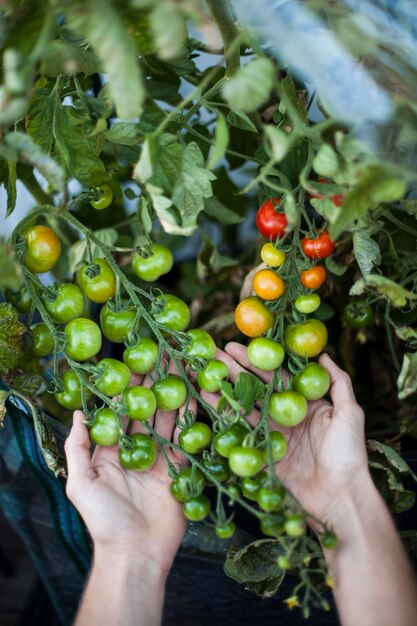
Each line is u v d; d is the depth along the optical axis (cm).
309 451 105
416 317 123
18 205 157
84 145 97
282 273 101
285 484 104
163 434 107
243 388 97
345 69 87
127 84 67
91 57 89
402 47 84
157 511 102
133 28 76
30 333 106
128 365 100
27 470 117
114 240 125
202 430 96
